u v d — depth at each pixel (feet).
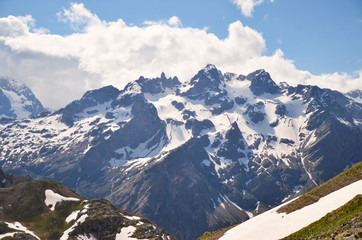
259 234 312.71
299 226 284.00
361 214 214.90
